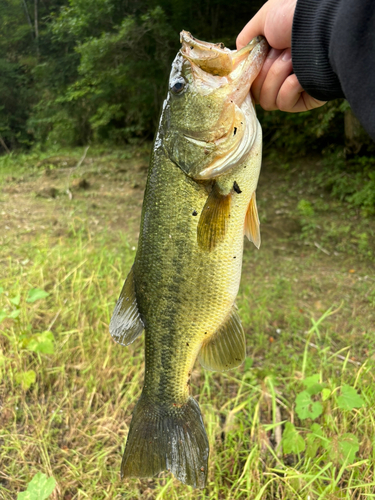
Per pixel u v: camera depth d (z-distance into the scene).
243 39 0.34
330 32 0.26
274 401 0.55
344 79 0.25
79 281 0.78
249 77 0.32
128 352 0.67
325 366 0.63
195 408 0.37
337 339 0.73
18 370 0.61
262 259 1.05
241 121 0.32
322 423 0.54
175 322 0.35
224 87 0.32
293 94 0.32
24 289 0.78
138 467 0.36
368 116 0.24
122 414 0.58
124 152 2.36
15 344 0.63
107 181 1.82
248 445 0.53
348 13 0.25
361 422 0.52
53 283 0.84
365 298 0.86
